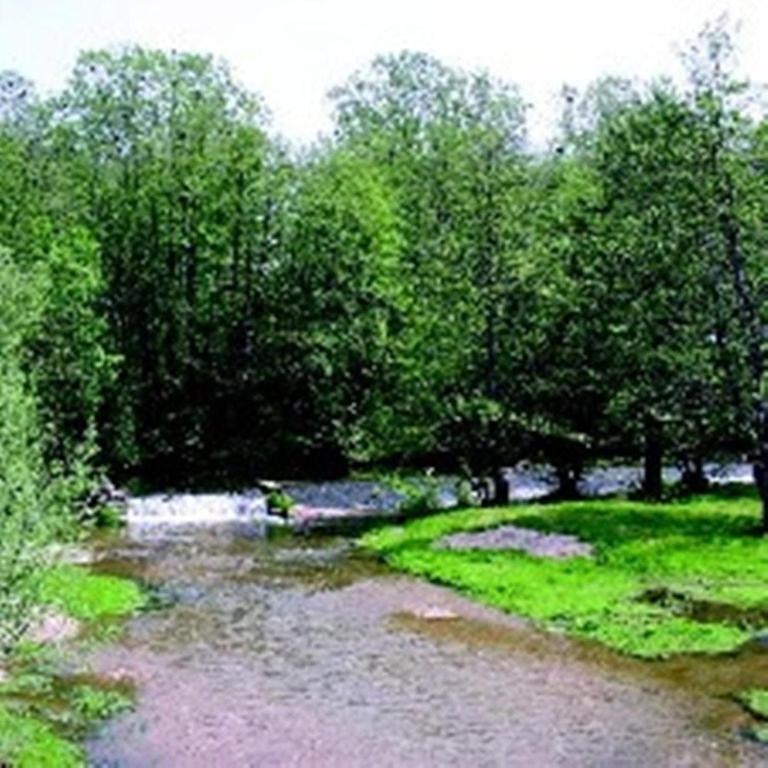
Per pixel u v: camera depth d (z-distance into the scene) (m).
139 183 79.69
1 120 85.69
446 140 75.62
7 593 20.52
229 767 23.95
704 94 47.28
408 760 24.39
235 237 79.69
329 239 78.25
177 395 79.31
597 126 84.38
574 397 59.47
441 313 60.97
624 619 34.59
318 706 28.00
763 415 45.53
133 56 79.56
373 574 43.84
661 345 51.19
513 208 59.62
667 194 48.91
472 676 30.31
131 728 26.17
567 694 28.56
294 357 78.88
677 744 24.95
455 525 51.00
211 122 80.06
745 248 47.12
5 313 37.75
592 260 56.22
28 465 22.03
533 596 38.03
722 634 32.59
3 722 25.36
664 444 57.50
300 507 63.53
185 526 57.41
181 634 34.72
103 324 68.00
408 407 62.53
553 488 67.31
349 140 95.00
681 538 44.34
